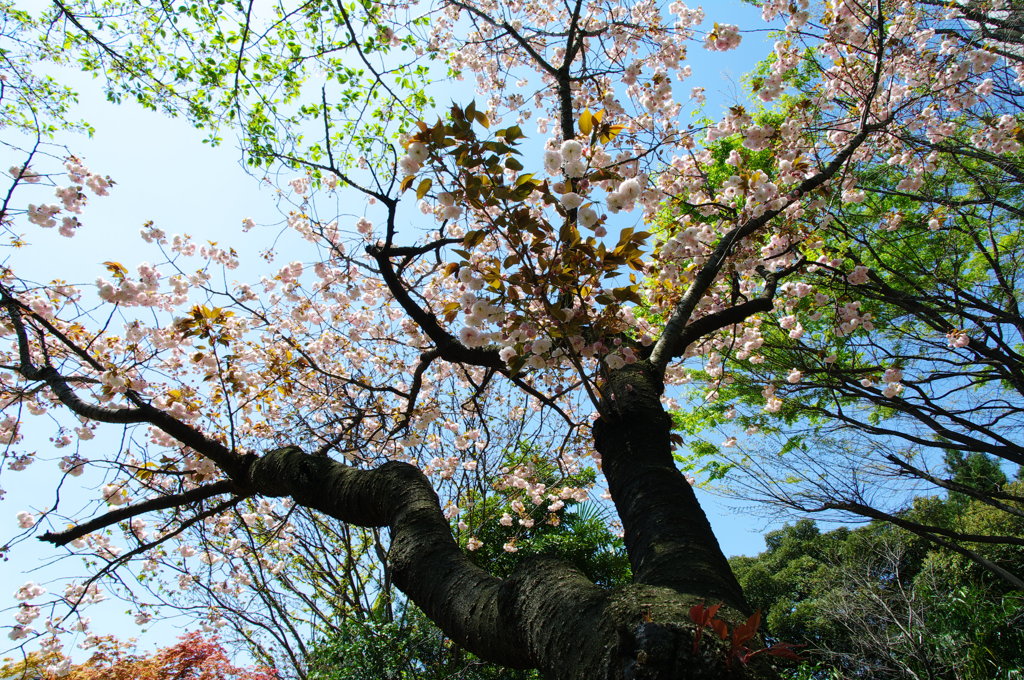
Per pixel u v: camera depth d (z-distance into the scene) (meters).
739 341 6.16
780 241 4.59
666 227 4.43
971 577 8.36
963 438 5.79
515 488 6.94
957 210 5.38
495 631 1.39
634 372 2.14
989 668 6.77
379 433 4.91
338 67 4.38
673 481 1.65
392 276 3.06
